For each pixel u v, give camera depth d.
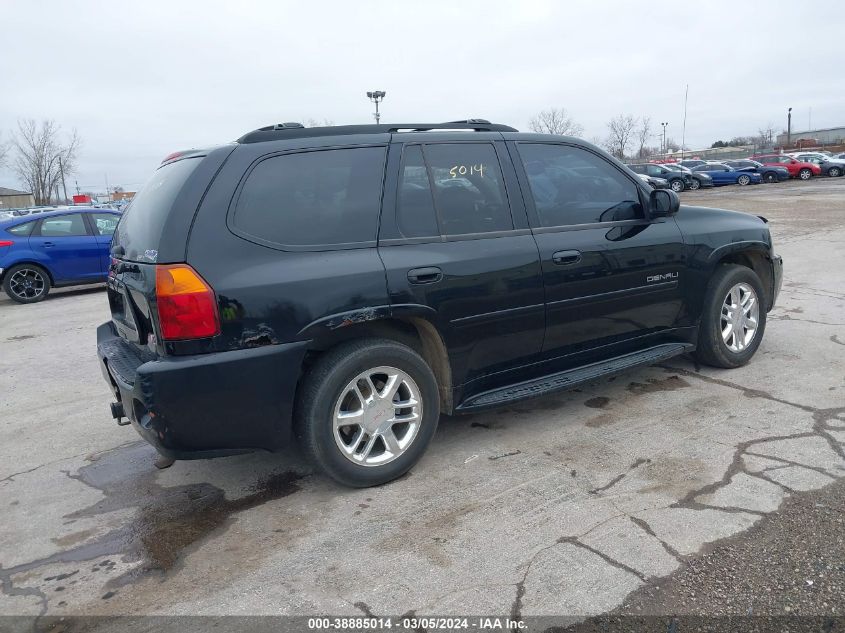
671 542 2.88
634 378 5.04
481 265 3.69
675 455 3.71
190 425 3.04
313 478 3.72
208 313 3.00
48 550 3.13
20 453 4.37
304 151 3.39
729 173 35.69
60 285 11.25
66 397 5.55
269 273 3.14
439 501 3.36
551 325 4.02
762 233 5.12
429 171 3.70
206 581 2.81
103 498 3.64
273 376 3.15
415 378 3.54
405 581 2.72
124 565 2.97
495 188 3.90
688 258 4.63
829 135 99.69
